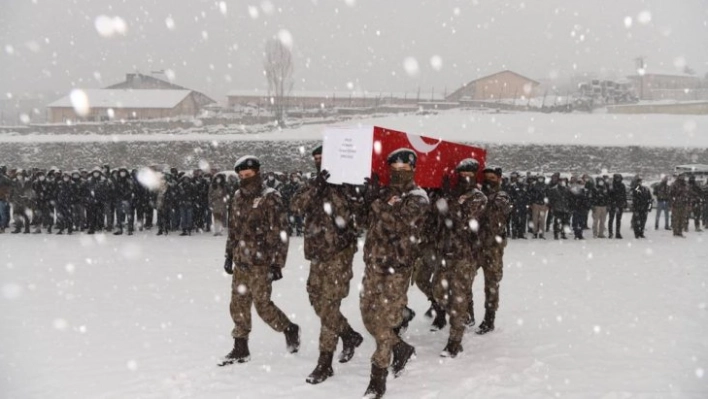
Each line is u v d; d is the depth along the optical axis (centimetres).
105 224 1941
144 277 1072
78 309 827
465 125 4109
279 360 624
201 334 707
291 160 3234
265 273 608
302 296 927
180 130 4578
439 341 703
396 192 554
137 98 6291
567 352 646
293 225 1769
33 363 604
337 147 588
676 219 1831
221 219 1739
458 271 638
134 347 656
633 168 3175
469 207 638
